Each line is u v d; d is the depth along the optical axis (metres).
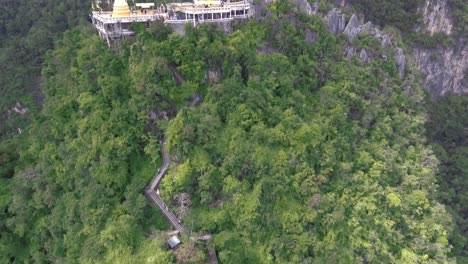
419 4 146.75
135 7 88.94
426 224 84.69
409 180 87.06
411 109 101.69
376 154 86.44
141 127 73.50
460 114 148.75
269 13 86.25
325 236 72.38
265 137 73.00
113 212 70.00
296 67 86.12
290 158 73.44
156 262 64.00
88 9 121.88
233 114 73.81
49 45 116.38
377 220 77.12
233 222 70.44
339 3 139.25
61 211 75.31
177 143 70.44
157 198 71.94
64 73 88.88
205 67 77.56
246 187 70.75
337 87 88.38
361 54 97.81
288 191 72.62
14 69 113.06
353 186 78.81
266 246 69.88
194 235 68.44
